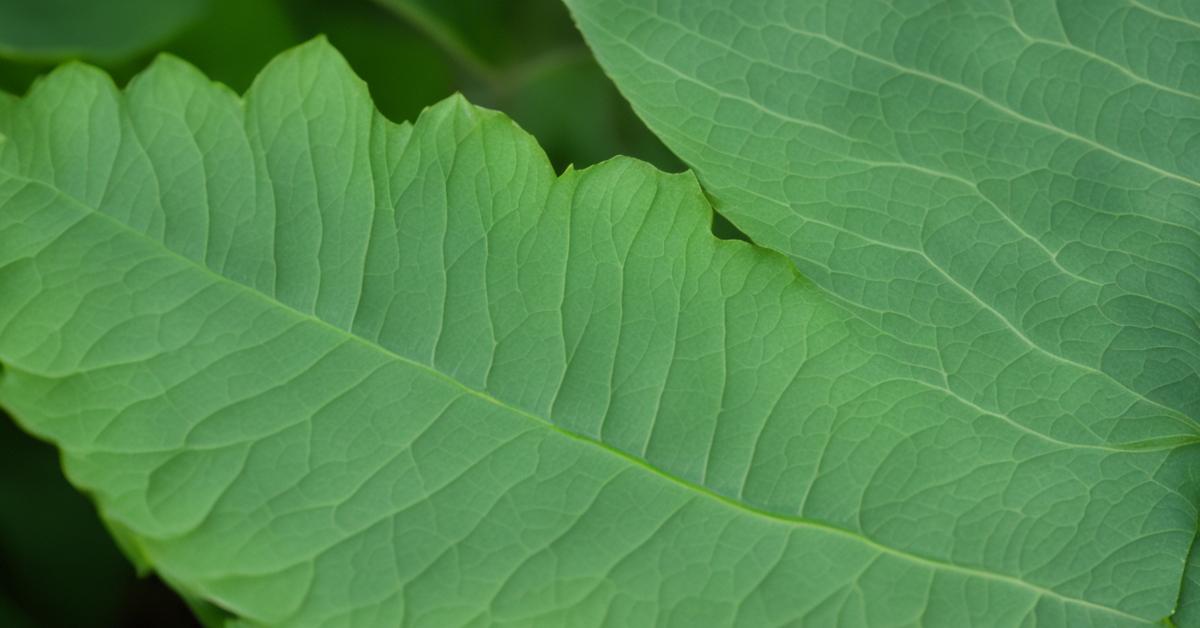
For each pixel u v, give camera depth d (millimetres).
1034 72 295
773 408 289
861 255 293
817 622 285
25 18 322
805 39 295
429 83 352
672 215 287
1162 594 287
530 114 351
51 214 283
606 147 350
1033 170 294
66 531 331
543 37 351
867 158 295
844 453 289
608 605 284
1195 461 291
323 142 286
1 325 281
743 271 288
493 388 286
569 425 287
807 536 287
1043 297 293
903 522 288
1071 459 291
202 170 285
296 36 343
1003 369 292
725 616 284
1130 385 292
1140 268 293
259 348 284
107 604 333
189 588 280
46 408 280
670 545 286
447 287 286
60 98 284
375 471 284
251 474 282
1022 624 287
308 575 281
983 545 288
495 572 283
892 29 295
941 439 290
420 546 283
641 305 288
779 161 295
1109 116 294
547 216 287
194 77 285
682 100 295
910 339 292
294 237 285
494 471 285
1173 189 293
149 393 282
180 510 281
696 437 288
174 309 283
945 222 294
